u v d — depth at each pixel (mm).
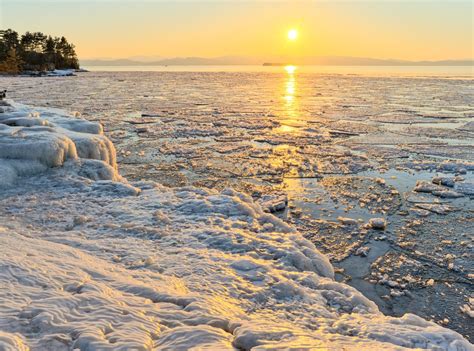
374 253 9586
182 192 11258
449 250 9750
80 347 3629
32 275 5070
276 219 9945
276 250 7980
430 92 56156
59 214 9102
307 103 43062
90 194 10602
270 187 14836
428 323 5594
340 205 12922
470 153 20500
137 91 56000
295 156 19766
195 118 31906
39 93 49094
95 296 4688
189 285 5980
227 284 6211
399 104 41969
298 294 6320
